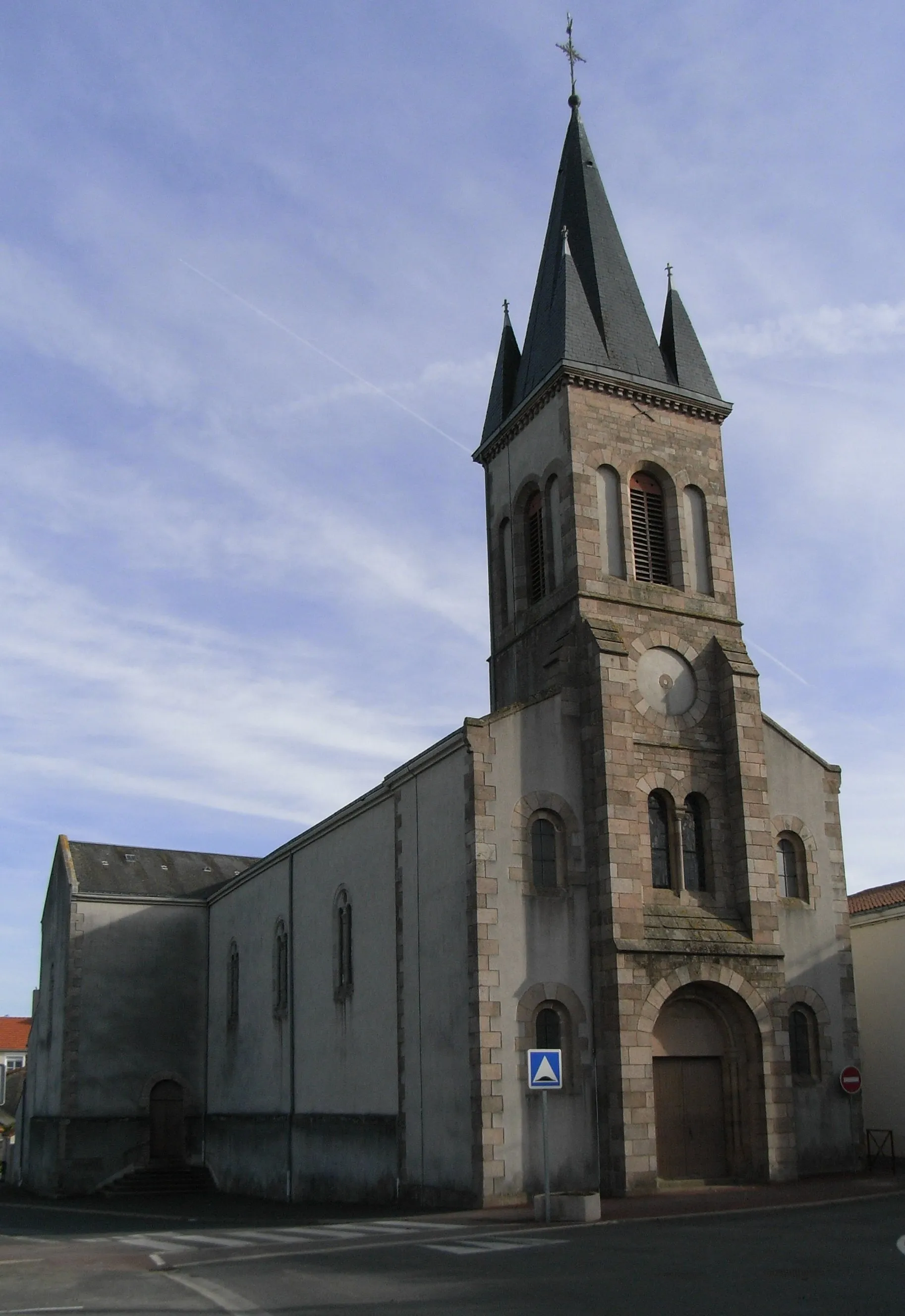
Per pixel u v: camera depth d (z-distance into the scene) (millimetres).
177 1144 44125
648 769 28516
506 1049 24969
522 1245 17484
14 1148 51656
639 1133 24953
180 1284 14875
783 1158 26578
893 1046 31516
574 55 37719
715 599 31312
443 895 27094
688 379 32750
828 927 30031
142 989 45125
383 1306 12617
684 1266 14688
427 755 28156
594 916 26734
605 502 30750
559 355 31375
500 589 33531
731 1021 27500
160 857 50219
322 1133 32719
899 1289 12766
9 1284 15336
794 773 30812
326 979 33688
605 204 34969
